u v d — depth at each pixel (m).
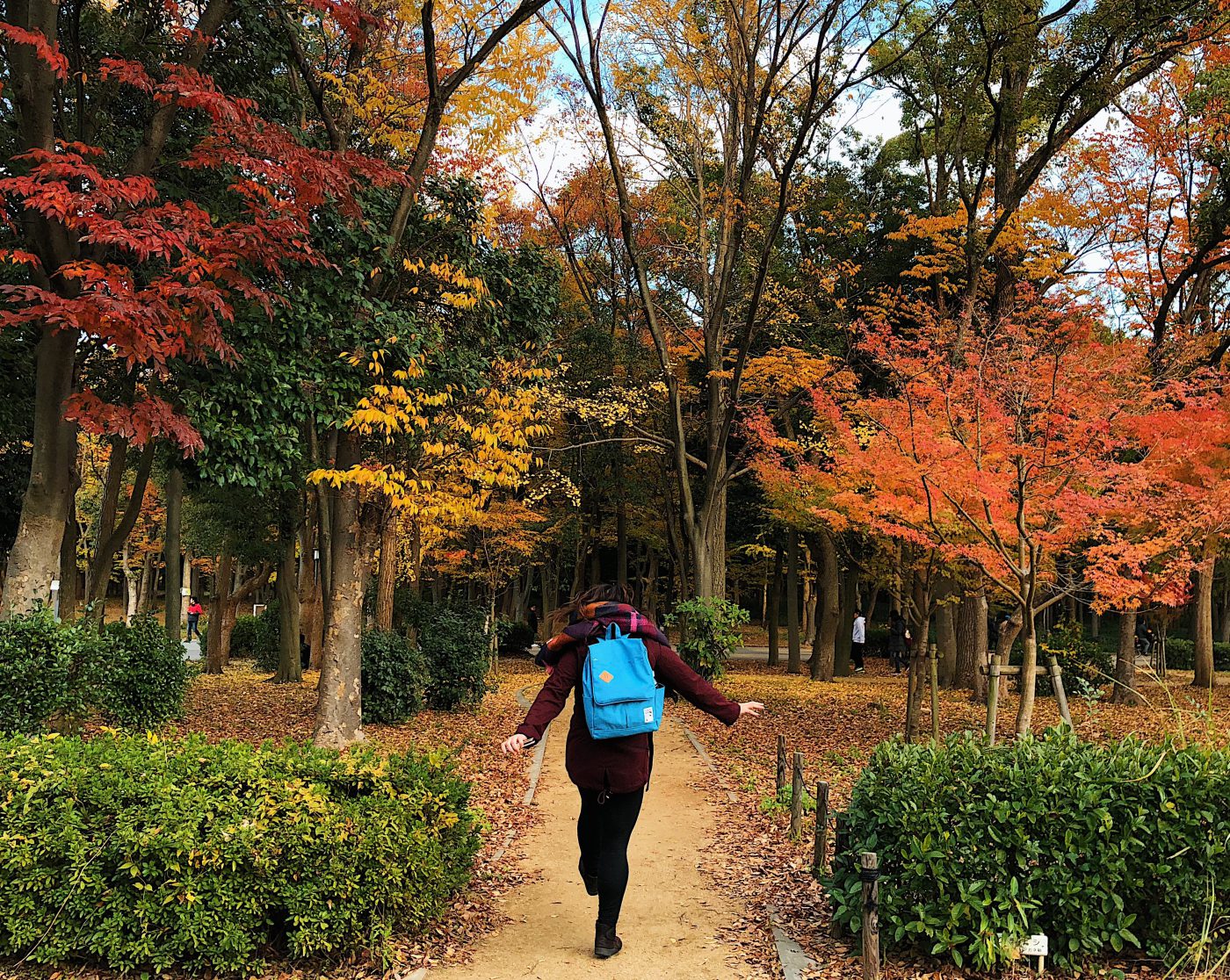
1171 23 13.31
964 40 14.71
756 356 21.52
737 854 6.41
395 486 8.77
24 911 4.00
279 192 8.52
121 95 10.52
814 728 13.05
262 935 4.10
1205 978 3.82
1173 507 7.58
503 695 17.00
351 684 10.00
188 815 4.05
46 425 8.65
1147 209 14.36
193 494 18.17
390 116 11.75
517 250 11.98
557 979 4.09
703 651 15.32
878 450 8.49
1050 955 4.11
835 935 4.60
